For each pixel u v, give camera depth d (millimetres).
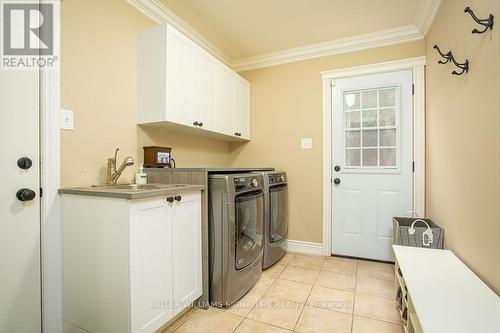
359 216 2758
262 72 3227
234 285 1810
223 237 1770
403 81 2590
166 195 1448
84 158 1669
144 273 1310
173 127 2238
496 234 1164
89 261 1379
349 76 2789
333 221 2865
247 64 3258
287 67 3088
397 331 1511
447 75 1836
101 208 1324
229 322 1613
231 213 1771
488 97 1231
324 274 2332
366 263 2617
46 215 1451
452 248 1730
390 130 2645
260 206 2213
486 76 1249
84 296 1407
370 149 2723
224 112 2688
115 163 1804
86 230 1388
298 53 2973
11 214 1331
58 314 1489
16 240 1350
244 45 2885
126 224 1234
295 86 3041
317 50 2881
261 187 2232
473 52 1393
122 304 1257
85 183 1674
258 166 3227
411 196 2559
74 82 1609
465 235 1510
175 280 1520
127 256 1236
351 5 2164
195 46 2236
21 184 1370
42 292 1447
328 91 2867
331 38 2727
